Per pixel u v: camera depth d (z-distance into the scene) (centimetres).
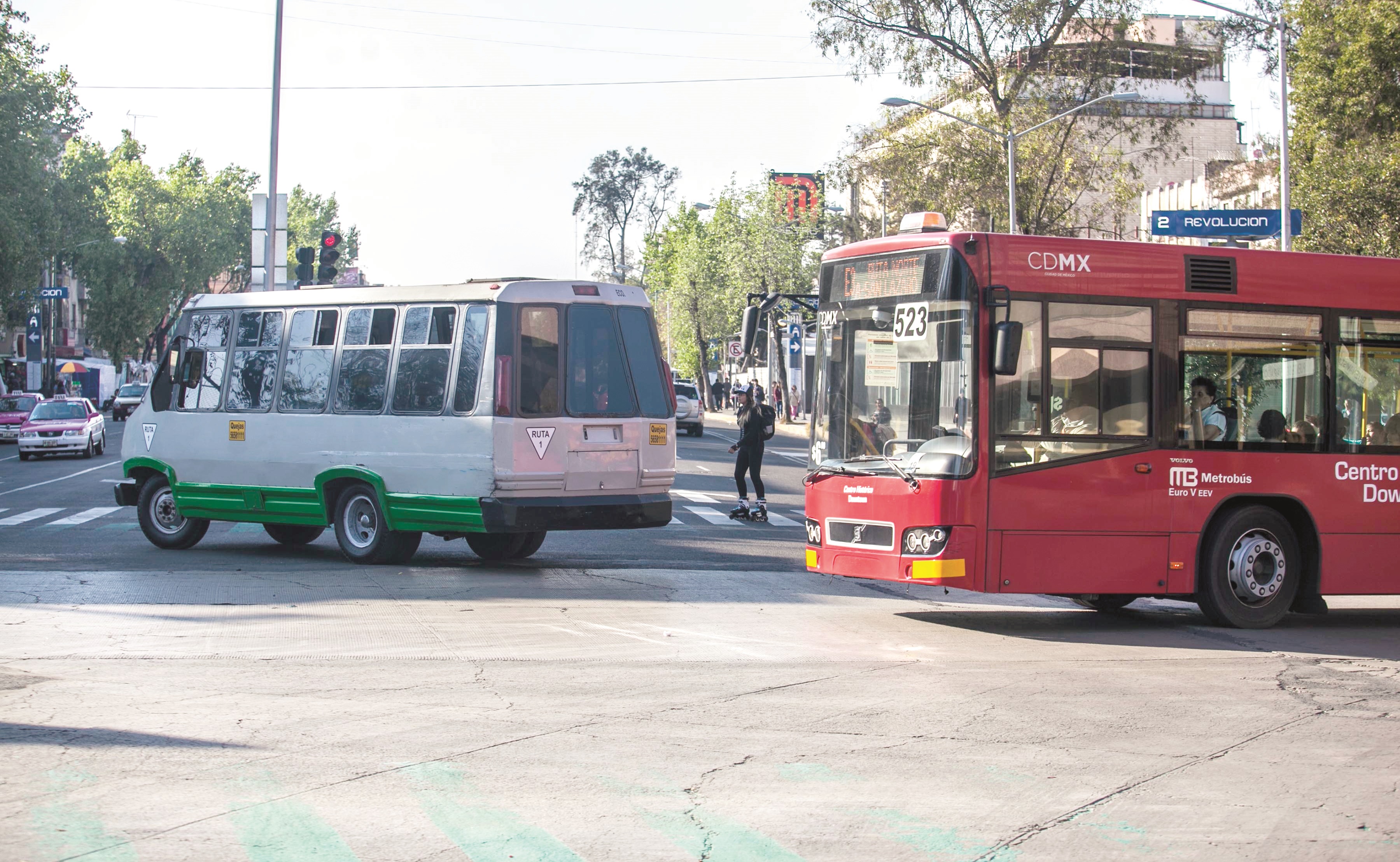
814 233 6519
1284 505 1144
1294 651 1025
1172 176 6819
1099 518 1066
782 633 1051
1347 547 1149
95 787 586
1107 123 4309
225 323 1558
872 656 957
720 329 7994
